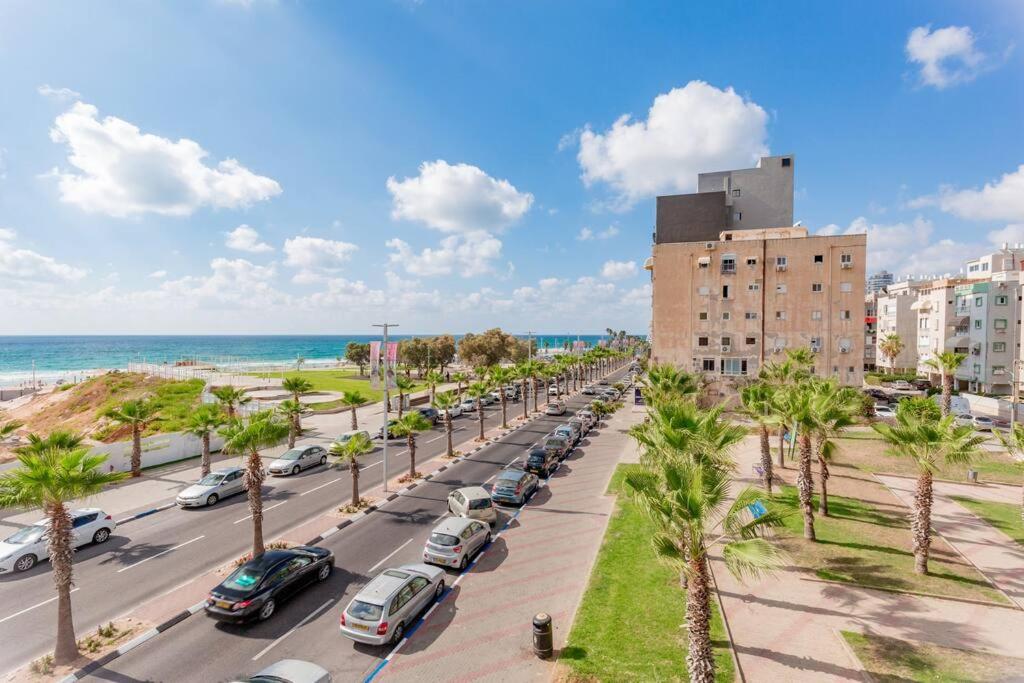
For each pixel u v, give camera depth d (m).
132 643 13.09
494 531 21.27
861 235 49.22
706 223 59.97
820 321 50.06
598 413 51.00
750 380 49.47
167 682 11.70
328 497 26.08
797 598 15.64
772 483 28.20
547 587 16.23
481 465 32.81
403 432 29.61
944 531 21.22
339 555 18.86
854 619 14.45
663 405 15.82
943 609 15.02
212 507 24.67
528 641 13.23
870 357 102.12
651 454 15.06
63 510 12.64
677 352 53.31
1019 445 26.42
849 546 19.56
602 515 23.12
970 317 69.19
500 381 46.72
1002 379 64.75
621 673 11.73
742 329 51.78
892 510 23.89
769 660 12.46
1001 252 74.06
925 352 80.12
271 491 27.33
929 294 79.38
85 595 15.87
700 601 10.66
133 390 54.59
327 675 10.52
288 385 40.31
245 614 13.65
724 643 13.13
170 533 21.17
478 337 94.06
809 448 20.20
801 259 50.53
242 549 19.42
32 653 12.84
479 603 15.24
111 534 20.78
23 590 16.20
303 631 13.80
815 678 11.78
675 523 11.02
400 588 13.70
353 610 13.03
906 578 16.94
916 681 11.69
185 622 14.28
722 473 12.78
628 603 14.94
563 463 33.66
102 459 13.23
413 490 27.31
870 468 31.98
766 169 60.62
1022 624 14.25
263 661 12.48
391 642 13.10
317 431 43.25
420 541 20.20
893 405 54.59
